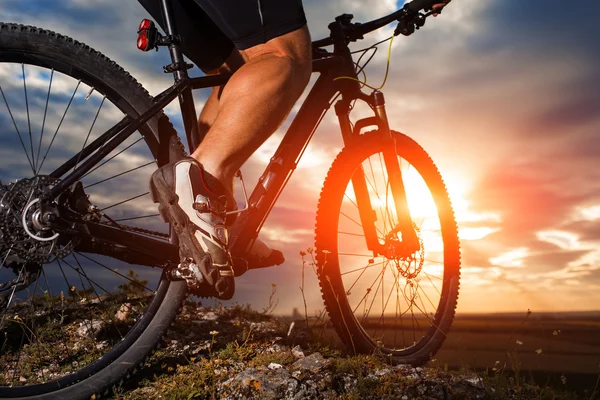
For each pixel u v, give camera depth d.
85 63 2.07
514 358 2.44
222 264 1.88
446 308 3.00
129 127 2.03
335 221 2.63
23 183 1.84
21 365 2.38
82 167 1.90
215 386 2.11
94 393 2.05
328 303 2.60
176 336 2.75
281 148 2.49
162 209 1.92
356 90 2.75
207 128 2.40
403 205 2.75
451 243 3.09
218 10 1.99
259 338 2.78
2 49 1.94
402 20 2.68
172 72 2.18
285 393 2.03
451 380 2.35
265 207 2.38
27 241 1.83
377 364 2.46
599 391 2.38
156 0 2.27
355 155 2.71
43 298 3.10
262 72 1.94
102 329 2.76
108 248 2.00
